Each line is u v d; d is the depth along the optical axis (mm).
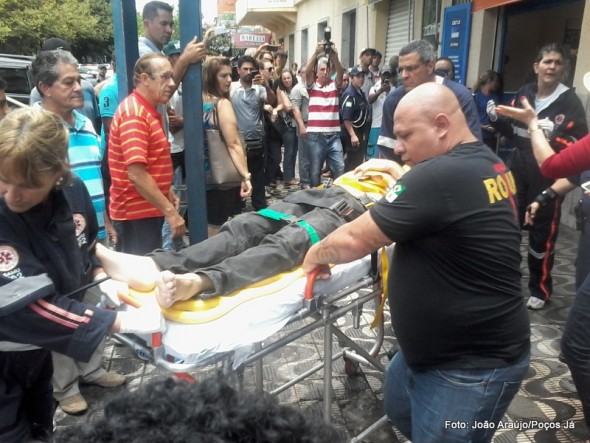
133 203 3107
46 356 1688
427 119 1701
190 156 3393
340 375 3057
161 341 1730
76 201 1918
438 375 1734
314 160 6773
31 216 1497
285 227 2268
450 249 1611
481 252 1596
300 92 7508
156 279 1795
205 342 1715
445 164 1593
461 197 1571
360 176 2770
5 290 1411
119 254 2039
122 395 623
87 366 2861
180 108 4684
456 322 1653
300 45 16828
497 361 1675
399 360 2057
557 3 5992
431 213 1571
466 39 7191
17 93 8891
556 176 2271
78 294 1803
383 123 3719
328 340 2170
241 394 625
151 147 3018
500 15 6773
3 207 1448
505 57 7023
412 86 3355
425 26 8844
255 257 2031
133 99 2982
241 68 5867
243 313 1844
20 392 1617
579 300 2102
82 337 1499
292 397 2854
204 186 3467
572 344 2125
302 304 2006
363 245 1705
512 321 1678
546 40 6855
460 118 1733
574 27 6262
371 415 2709
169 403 590
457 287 1636
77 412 2666
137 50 3768
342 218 2412
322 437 611
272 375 3062
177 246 4457
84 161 2893
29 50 27125
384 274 2225
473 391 1682
